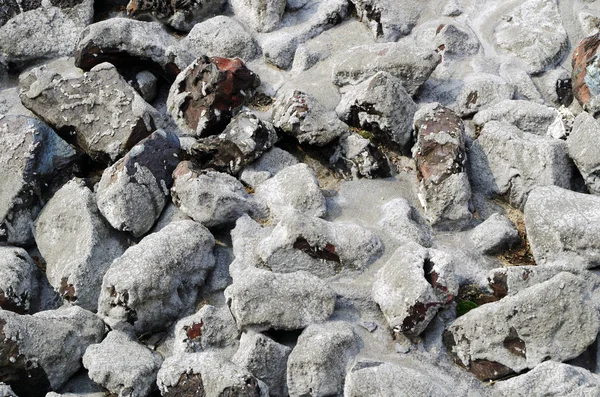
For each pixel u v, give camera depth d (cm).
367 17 470
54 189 430
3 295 370
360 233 361
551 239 350
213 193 384
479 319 325
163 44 461
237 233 379
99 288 377
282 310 335
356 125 421
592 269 346
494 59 449
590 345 319
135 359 338
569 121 402
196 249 370
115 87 436
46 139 427
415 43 452
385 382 304
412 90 425
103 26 458
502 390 313
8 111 471
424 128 391
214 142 409
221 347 346
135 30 458
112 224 388
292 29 478
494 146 390
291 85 453
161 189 402
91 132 430
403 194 395
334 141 410
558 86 429
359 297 348
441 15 471
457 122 390
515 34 450
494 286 345
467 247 369
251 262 366
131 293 350
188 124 439
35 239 409
